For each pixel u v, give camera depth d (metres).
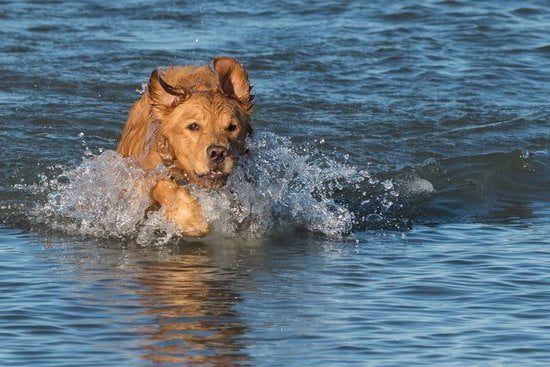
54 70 20.77
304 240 13.70
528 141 17.78
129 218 13.79
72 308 10.94
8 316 10.65
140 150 13.81
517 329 10.47
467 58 22.58
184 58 21.80
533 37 24.19
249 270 12.38
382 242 13.65
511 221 14.70
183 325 10.54
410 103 19.56
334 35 23.97
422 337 10.27
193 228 13.54
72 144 17.16
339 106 19.23
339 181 16.00
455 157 16.94
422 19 25.53
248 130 13.32
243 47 22.78
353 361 9.70
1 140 17.06
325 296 11.42
